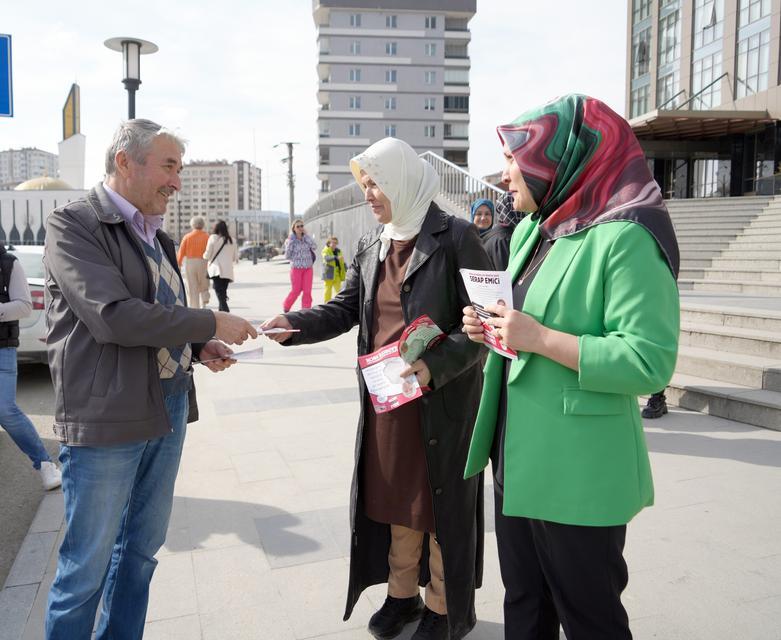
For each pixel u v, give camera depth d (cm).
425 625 241
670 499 362
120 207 201
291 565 299
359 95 7875
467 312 185
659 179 2678
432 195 230
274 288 2044
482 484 244
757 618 250
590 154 162
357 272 262
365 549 244
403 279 229
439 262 224
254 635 246
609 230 156
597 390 155
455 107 8012
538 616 185
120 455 193
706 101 2811
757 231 1344
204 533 331
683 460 423
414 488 227
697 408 543
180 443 224
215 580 286
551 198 171
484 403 186
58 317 194
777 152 2391
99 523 193
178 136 204
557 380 162
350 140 7894
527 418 167
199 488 392
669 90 3086
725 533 321
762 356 584
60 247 187
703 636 239
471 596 230
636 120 2367
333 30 7794
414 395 209
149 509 220
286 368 771
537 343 159
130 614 222
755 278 1110
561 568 168
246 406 586
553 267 166
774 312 648
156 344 188
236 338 204
